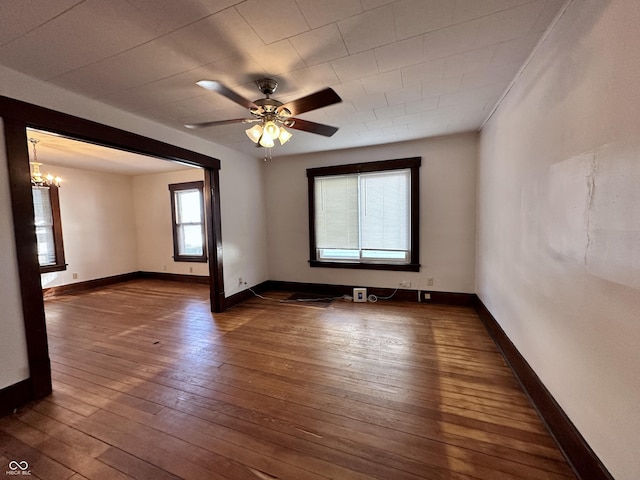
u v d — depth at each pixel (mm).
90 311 4070
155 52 1771
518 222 2168
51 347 2893
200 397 2033
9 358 1911
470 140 3656
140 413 1872
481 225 3426
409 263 4109
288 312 3848
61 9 1377
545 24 1591
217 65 1932
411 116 2971
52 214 5113
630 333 1049
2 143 1877
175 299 4707
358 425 1724
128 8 1385
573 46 1402
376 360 2504
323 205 4539
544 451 1501
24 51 1722
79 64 1879
